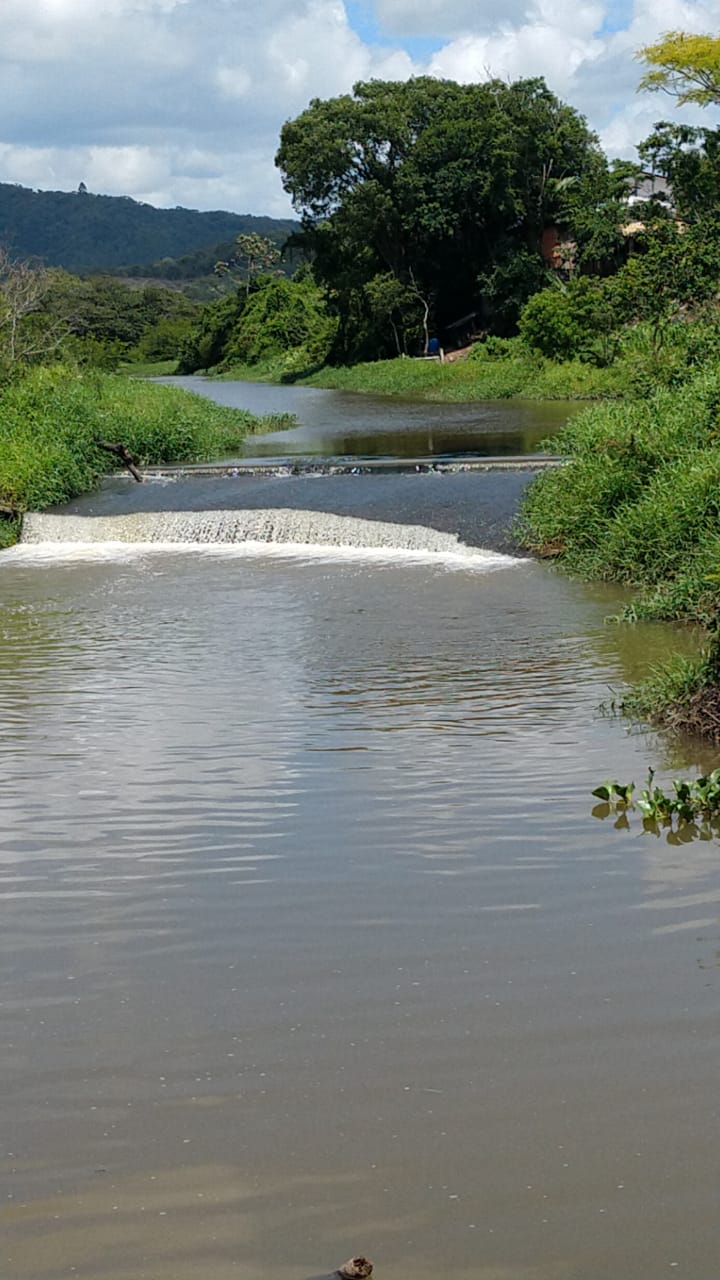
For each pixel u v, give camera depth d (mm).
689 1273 3146
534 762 7621
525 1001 4566
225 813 6840
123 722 8859
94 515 17953
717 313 25359
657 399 16672
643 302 31156
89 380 31469
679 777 7250
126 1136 3787
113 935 5281
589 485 14695
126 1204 3463
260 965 4941
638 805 6703
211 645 11281
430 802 6914
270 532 16875
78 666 10664
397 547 15977
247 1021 4488
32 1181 3572
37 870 6078
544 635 11172
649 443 14797
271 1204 3447
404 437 27078
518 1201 3432
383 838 6367
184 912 5500
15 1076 4152
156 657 10906
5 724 8906
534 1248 3248
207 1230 3350
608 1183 3496
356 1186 3516
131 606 13180
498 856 6074
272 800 7035
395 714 8836
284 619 12258
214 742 8273
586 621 11625
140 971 4926
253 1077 4105
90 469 20562
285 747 8102
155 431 23547
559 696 9180
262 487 18938
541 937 5121
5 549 17203
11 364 28859
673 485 13523
